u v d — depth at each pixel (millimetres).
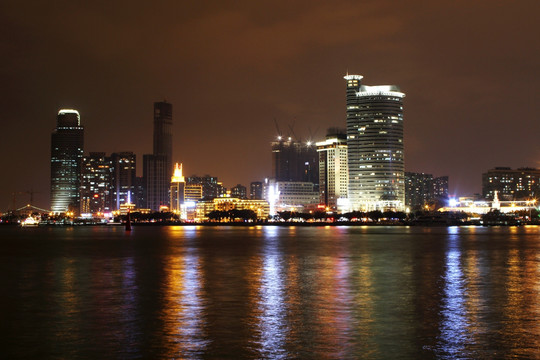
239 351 49375
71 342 52969
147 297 79062
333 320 61906
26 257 160000
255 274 108688
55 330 57938
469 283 93062
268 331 56656
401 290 84688
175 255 164625
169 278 102812
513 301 74188
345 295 79812
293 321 61406
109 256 162125
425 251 176125
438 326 58656
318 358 47250
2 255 168500
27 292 85188
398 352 48844
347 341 52500
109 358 47875
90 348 50844
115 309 69500
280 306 70875
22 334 56281
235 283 94438
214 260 144375
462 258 146375
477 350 49375
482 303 72625
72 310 69125
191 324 60188
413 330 56812
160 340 53344
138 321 62000
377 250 181750
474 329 57156
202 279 100812
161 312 67250
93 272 114875
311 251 178625
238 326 59000
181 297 78812
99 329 58156
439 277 102188
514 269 116625
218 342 52438
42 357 48312
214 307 70375
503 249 184500
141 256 161125
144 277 104750
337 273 109750
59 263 138125
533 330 56750
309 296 79062
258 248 198000
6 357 48406
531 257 149250
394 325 59156
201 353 48906
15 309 70188
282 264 130875
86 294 82562
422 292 82562
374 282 94750
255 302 74062
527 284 91562
